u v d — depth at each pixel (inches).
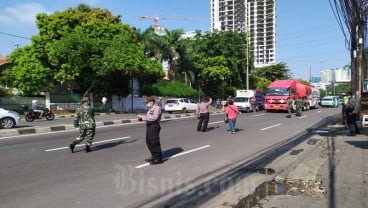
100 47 1464.1
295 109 1555.1
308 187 318.7
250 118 1168.2
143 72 1550.2
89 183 328.8
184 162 426.3
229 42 2252.7
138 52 1515.7
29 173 367.9
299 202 275.1
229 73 2159.2
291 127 868.6
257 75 2997.0
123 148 526.9
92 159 441.1
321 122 1010.7
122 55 1450.5
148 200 282.2
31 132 752.3
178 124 944.3
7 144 579.2
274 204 271.0
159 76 1659.7
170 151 505.0
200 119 770.2
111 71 1487.5
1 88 1560.0
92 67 1445.6
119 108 1771.7
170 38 1988.2
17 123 847.1
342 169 386.9
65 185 322.3
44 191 303.7
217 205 271.0
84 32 1525.6
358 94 743.7
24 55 1475.1
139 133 723.4
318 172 374.9
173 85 2027.6
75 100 1601.9
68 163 417.1
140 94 1924.2
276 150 523.5
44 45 1475.1
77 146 546.3
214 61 2159.2
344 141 609.3
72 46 1407.5
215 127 852.0
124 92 1711.4
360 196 288.5
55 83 1524.4
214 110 1777.8
